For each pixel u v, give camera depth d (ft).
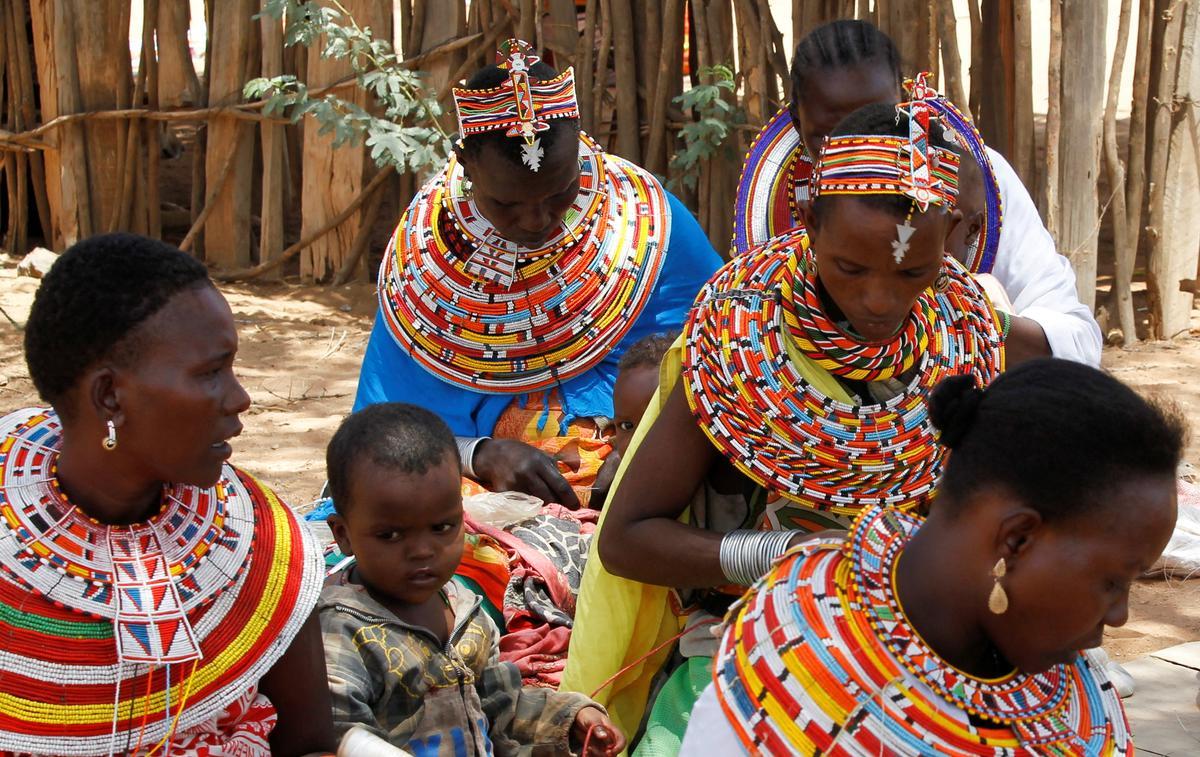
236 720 7.58
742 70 26.43
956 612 5.94
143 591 7.17
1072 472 5.55
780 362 8.86
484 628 10.25
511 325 13.66
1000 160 11.72
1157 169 25.35
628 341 14.10
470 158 12.69
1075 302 11.41
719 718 6.26
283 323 27.91
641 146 27.50
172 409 6.92
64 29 29.73
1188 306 26.30
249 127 30.22
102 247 6.96
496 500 12.85
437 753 9.55
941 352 9.02
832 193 7.97
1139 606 16.40
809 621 6.08
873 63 11.08
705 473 9.55
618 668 10.18
